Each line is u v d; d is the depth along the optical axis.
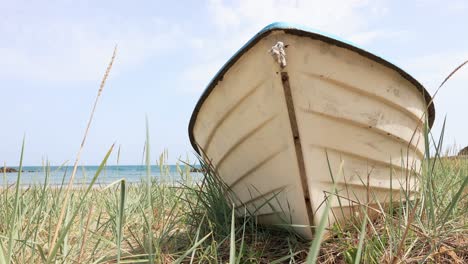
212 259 2.28
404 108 2.59
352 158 2.42
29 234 2.26
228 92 2.44
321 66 2.15
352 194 2.47
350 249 2.07
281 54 1.98
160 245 2.52
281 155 2.34
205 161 3.15
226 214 2.80
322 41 2.09
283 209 2.51
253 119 2.37
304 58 2.10
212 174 3.06
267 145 2.39
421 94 2.74
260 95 2.26
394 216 2.69
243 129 2.48
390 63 2.32
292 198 2.40
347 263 2.07
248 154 2.57
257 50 2.12
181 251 2.40
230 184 2.96
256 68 2.19
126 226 3.20
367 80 2.31
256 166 2.56
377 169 2.56
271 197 2.57
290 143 2.27
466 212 2.61
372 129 2.44
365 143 2.44
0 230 2.76
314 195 2.32
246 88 2.30
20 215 2.56
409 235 2.17
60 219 1.38
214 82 2.47
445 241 2.23
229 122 2.57
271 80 2.16
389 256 1.95
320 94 2.20
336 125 2.30
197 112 2.92
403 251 2.04
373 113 2.41
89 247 2.72
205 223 2.84
